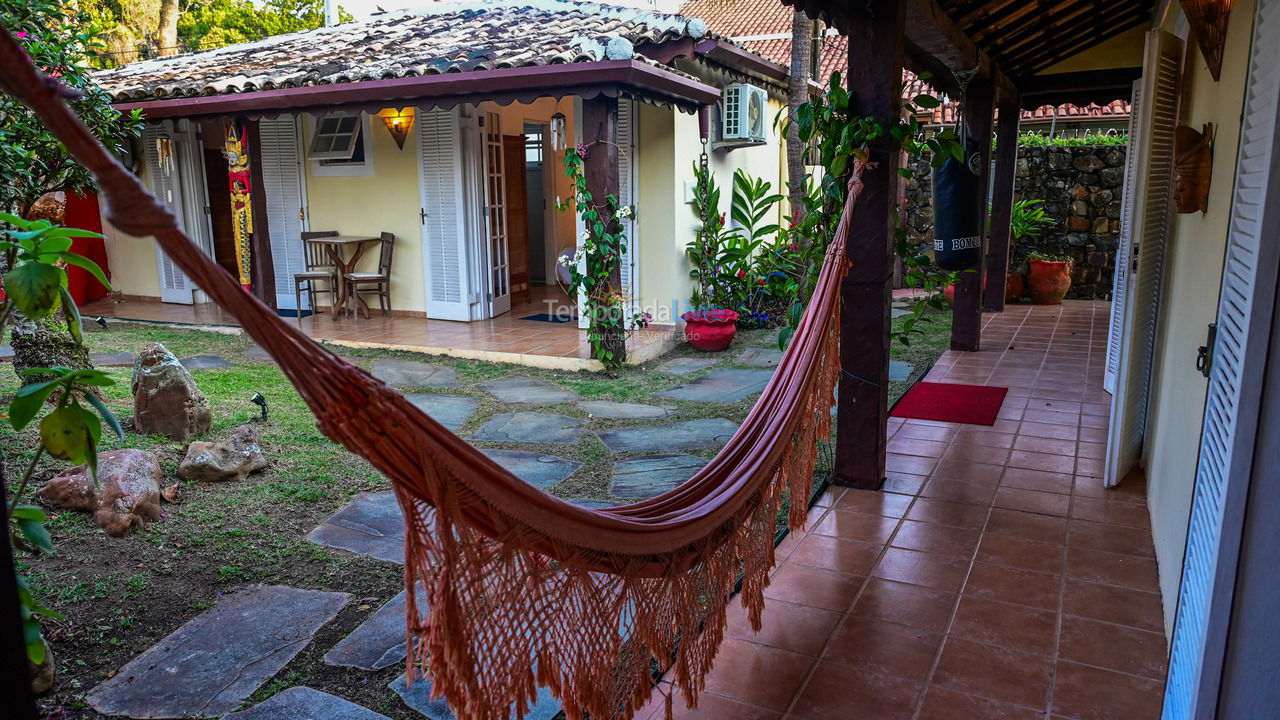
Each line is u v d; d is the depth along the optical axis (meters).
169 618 2.65
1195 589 1.82
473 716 1.36
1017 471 4.18
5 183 3.82
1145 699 2.29
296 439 4.43
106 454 3.49
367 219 8.30
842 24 3.59
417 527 1.27
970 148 5.40
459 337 7.22
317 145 8.30
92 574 2.88
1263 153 1.55
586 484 3.96
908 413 5.27
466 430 4.82
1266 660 1.35
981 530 3.45
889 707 2.28
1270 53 1.60
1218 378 1.80
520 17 8.21
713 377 6.12
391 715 2.18
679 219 7.24
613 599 1.69
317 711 2.20
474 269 7.93
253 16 23.27
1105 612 2.77
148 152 8.94
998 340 7.67
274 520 3.41
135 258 9.32
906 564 3.15
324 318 8.22
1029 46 6.25
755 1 16.44
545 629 1.52
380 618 2.67
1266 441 1.41
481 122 7.87
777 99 9.26
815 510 3.70
